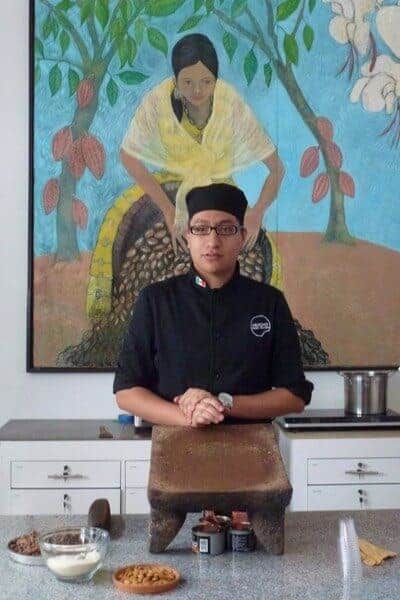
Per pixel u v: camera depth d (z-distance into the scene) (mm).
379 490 3209
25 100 3604
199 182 3625
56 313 3578
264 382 2152
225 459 1771
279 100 3652
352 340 3680
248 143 3639
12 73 3600
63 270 3578
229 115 3631
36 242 3572
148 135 3607
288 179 3654
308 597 1509
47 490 3207
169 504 1691
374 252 3688
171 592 1530
